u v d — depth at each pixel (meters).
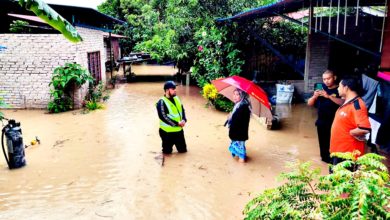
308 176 2.66
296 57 13.56
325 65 12.07
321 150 6.48
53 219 4.61
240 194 5.29
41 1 2.69
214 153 7.11
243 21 12.62
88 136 8.39
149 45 17.31
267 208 2.44
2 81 11.40
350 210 1.99
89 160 6.77
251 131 8.68
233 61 12.23
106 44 22.89
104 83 16.23
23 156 6.41
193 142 7.86
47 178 5.92
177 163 6.57
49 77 11.32
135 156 6.97
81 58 11.98
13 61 11.26
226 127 9.14
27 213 4.76
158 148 7.46
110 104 12.44
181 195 5.29
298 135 8.32
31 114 10.85
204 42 12.62
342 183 2.15
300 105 11.80
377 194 1.97
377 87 6.84
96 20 14.91
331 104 6.05
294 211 2.23
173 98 6.85
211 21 13.38
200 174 6.05
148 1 25.53
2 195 5.29
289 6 8.26
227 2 13.75
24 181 5.79
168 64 28.97
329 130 6.19
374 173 2.21
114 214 4.73
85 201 5.11
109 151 7.29
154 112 11.12
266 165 6.43
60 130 8.95
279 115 10.29
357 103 4.58
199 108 11.56
